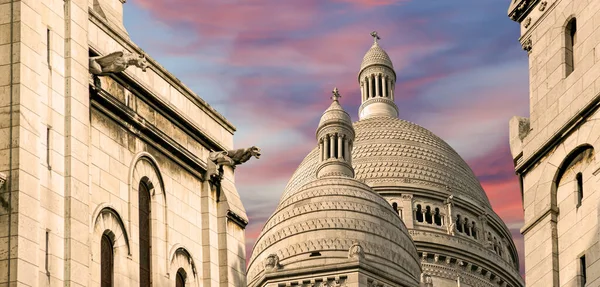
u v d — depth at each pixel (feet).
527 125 244.22
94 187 192.44
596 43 227.20
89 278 184.44
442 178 650.02
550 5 241.96
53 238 178.81
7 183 173.78
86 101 189.88
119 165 199.21
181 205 214.07
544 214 231.09
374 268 447.83
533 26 245.65
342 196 490.08
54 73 185.16
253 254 492.54
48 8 186.29
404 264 476.95
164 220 208.23
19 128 175.73
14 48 178.81
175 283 209.46
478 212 647.97
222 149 227.20
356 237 473.26
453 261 617.21
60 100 185.57
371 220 481.46
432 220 634.02
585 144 224.74
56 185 181.37
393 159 652.89
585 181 224.74
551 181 231.91
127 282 196.24
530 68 244.42
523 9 249.55
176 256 210.38
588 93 225.97
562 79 233.96
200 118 223.10
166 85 214.28
